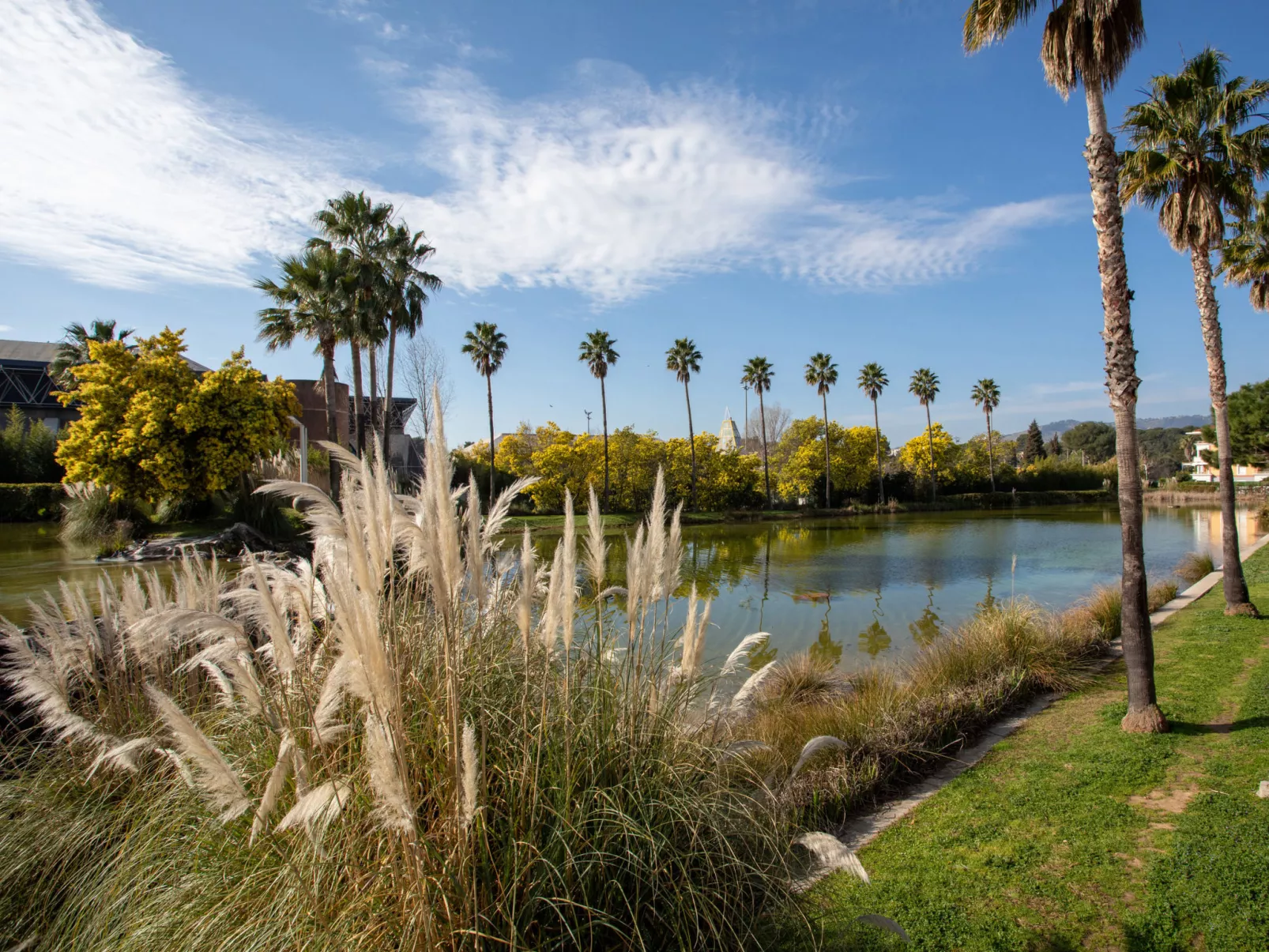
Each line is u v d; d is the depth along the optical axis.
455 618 2.38
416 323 24.19
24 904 2.71
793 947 2.68
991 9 6.34
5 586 9.95
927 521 47.25
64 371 29.06
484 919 2.08
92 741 3.11
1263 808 4.34
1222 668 7.89
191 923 2.21
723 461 51.47
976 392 71.38
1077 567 23.38
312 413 31.33
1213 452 56.59
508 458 46.00
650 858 2.43
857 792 4.90
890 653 11.65
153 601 3.54
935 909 3.45
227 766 1.97
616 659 3.15
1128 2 5.64
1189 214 10.14
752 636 3.53
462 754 2.21
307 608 2.83
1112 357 6.08
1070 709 6.91
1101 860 3.89
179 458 17.92
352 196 22.11
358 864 2.23
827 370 57.28
